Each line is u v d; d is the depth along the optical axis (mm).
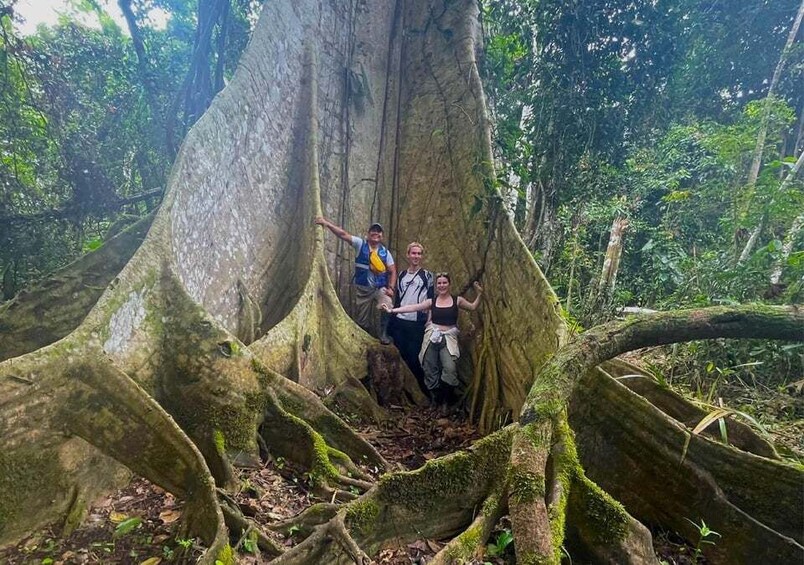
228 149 6473
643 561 3033
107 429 3406
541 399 2697
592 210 10391
